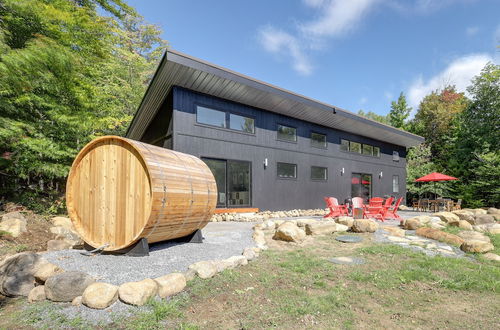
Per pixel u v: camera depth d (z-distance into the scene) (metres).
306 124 13.47
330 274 3.82
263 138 11.57
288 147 12.52
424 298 3.13
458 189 20.38
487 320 2.63
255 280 3.57
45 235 5.56
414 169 22.44
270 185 11.66
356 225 6.93
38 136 7.89
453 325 2.53
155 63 23.94
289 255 4.79
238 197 10.57
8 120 7.22
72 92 9.12
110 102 15.66
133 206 4.17
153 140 11.38
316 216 11.71
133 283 2.92
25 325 2.45
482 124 20.08
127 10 15.35
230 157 10.37
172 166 4.66
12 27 8.16
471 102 21.48
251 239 5.91
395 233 6.78
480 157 18.73
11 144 7.46
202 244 5.26
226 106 10.38
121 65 18.62
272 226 7.44
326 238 6.23
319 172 13.99
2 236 4.90
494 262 4.70
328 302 2.95
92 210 4.45
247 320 2.56
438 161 23.94
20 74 7.14
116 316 2.57
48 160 8.43
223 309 2.79
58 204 7.92
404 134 17.56
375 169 17.34
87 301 2.71
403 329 2.44
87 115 9.38
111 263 3.79
